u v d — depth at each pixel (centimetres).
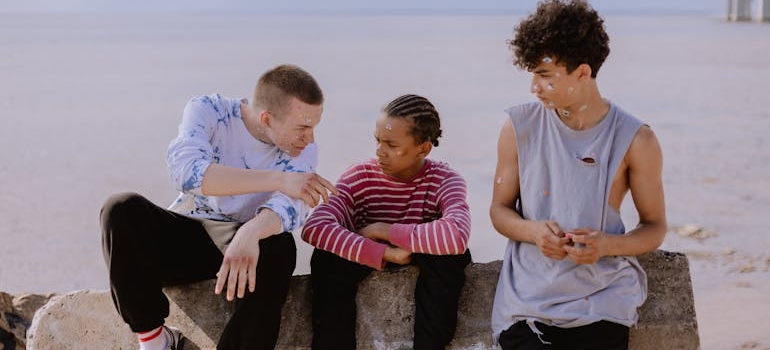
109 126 1499
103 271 715
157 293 293
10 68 2705
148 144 1309
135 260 283
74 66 2775
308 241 322
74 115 1645
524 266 307
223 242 303
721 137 1343
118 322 330
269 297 288
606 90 2025
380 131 320
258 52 3453
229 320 295
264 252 287
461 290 329
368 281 326
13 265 725
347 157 1114
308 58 3070
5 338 433
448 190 331
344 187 338
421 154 328
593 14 286
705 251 740
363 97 1831
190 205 320
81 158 1199
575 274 295
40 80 2319
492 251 700
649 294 324
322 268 320
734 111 1639
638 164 297
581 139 299
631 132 296
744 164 1123
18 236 817
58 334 332
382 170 334
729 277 669
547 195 304
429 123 320
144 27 7162
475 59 2950
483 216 819
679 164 1130
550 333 295
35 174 1096
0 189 1013
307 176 298
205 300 327
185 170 296
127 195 286
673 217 857
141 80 2297
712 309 596
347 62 2867
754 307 597
